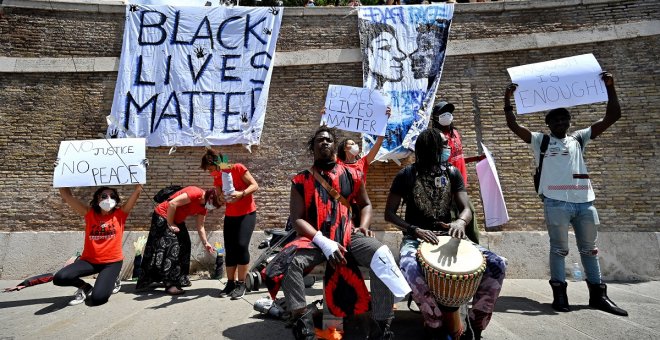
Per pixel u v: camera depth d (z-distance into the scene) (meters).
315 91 7.16
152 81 6.99
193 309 4.13
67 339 3.19
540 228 6.28
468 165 6.64
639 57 6.70
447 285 2.70
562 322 3.55
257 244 6.45
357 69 7.19
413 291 2.90
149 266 4.96
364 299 2.97
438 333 2.93
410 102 6.80
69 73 7.15
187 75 7.01
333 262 2.82
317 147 3.31
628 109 6.50
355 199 3.46
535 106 4.41
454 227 3.01
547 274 6.02
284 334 3.26
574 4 7.05
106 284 4.44
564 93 4.40
